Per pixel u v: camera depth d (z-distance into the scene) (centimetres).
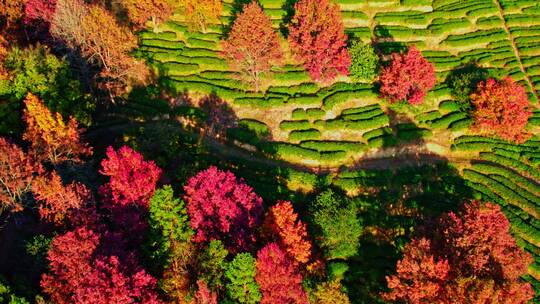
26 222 5669
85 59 7356
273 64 8250
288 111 7806
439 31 8900
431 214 6706
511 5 9425
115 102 7738
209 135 7556
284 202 5578
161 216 5175
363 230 6625
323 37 7362
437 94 8031
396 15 9219
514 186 7075
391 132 7688
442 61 8500
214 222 5462
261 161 7312
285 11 9088
